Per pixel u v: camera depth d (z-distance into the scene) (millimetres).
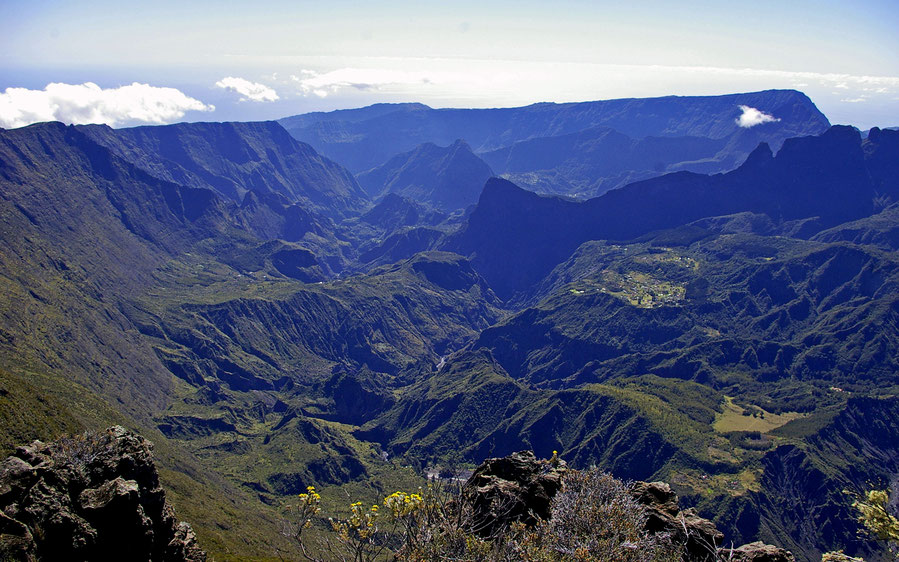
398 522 17875
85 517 21906
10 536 19766
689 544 20984
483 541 17125
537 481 23062
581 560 16406
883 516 18531
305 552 17234
